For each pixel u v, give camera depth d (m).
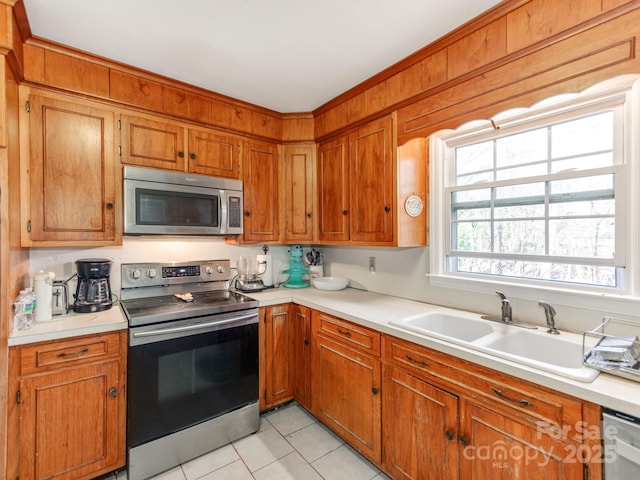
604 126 1.45
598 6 1.16
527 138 1.73
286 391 2.38
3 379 1.38
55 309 1.79
